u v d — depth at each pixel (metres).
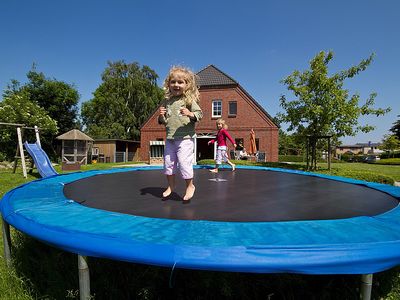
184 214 1.55
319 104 7.95
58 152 18.73
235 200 1.99
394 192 2.45
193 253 0.99
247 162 9.56
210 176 3.73
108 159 18.75
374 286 1.64
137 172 4.09
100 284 1.58
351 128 7.64
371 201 2.08
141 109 26.28
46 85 19.97
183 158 1.91
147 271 1.59
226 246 1.00
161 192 2.29
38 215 1.41
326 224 1.28
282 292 1.53
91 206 1.73
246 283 1.53
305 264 0.97
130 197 2.05
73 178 3.19
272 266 0.96
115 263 1.67
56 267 1.73
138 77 25.84
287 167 8.79
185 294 1.54
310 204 1.92
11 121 13.42
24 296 1.58
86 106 32.31
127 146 20.86
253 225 1.26
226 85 14.81
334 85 7.73
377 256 1.02
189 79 1.97
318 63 7.79
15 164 7.97
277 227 1.23
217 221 1.41
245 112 14.60
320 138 8.26
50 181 2.84
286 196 2.22
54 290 1.58
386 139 35.50
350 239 1.08
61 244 1.16
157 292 1.54
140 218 1.35
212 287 1.54
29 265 1.86
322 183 3.10
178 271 1.57
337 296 1.53
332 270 0.99
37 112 15.09
